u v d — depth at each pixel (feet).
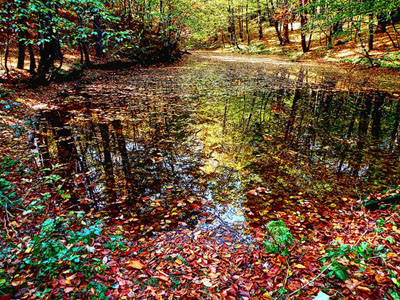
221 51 133.49
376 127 29.78
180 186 17.78
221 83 53.78
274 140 26.04
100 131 26.96
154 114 33.30
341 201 16.28
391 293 8.25
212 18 124.36
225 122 31.04
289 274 9.91
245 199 16.40
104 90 45.01
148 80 55.83
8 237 10.91
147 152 22.81
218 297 9.04
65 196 13.51
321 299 8.54
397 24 79.82
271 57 101.65
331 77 59.72
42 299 8.11
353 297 8.48
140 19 71.77
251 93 45.52
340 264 9.63
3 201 12.64
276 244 11.14
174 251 11.60
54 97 38.11
